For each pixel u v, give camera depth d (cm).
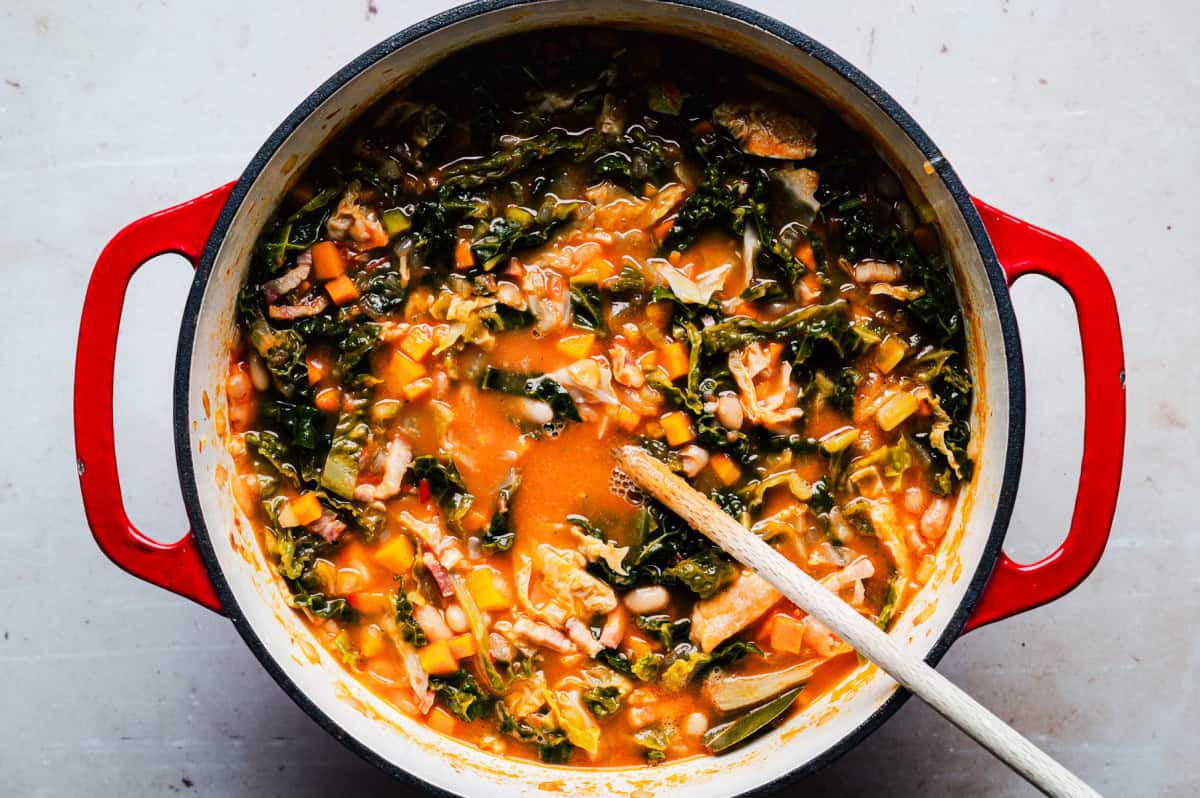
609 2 62
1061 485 69
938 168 62
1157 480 70
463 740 66
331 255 65
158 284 69
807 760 62
